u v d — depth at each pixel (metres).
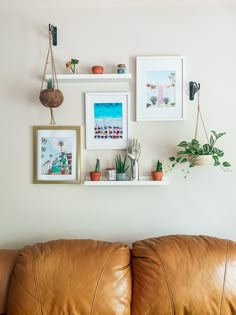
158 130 1.98
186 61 1.97
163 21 1.97
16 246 1.98
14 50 1.97
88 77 1.88
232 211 1.98
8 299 1.60
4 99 1.97
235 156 1.98
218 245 1.66
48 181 1.96
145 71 1.96
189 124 1.98
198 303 1.52
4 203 1.99
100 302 1.53
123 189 1.98
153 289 1.56
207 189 1.98
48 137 1.97
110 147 1.97
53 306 1.53
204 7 1.96
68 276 1.57
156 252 1.63
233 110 1.97
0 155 1.98
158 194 1.99
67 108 1.98
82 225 1.99
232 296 1.54
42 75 1.97
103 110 1.97
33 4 1.91
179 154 1.96
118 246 1.71
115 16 1.97
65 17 1.97
